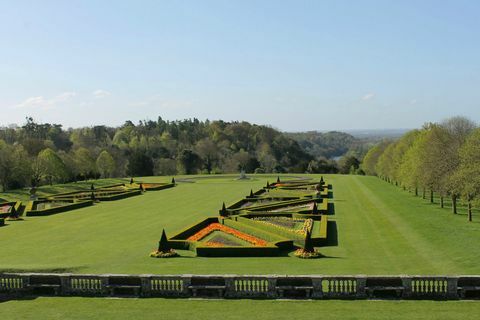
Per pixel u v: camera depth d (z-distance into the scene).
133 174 161.75
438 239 42.31
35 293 26.98
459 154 55.00
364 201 75.31
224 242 43.41
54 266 35.22
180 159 173.88
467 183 50.09
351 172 170.75
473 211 61.19
